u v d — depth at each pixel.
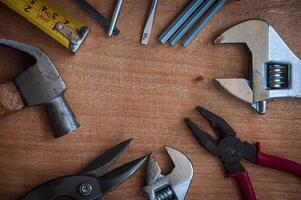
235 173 0.42
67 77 0.40
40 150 0.40
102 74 0.41
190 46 0.43
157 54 0.42
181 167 0.41
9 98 0.37
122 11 0.41
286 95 0.43
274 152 0.44
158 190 0.40
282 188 0.44
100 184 0.38
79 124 0.40
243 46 0.43
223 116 0.43
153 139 0.42
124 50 0.41
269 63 0.42
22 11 0.38
